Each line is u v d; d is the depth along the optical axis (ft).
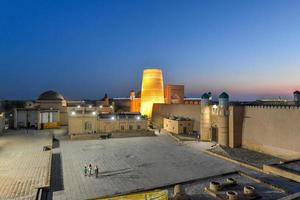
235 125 96.48
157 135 128.26
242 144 96.53
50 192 52.47
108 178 61.41
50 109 148.87
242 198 45.39
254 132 91.40
